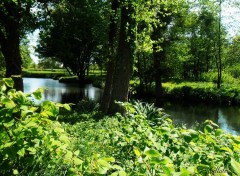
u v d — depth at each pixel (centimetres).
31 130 291
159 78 3909
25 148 301
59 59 6066
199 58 5822
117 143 418
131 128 396
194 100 3606
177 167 331
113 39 1930
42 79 7825
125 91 1527
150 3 1555
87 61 6172
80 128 820
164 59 3856
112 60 1883
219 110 2967
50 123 317
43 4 1728
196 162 320
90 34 2084
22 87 1656
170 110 2902
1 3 1507
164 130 333
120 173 251
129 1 1478
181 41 3934
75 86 5416
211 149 336
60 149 307
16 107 288
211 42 4425
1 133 294
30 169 329
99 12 1856
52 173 331
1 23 1650
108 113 1521
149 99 3697
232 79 4838
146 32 1622
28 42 2519
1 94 294
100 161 260
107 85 1862
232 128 2197
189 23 4000
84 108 1758
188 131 324
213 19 4300
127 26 1514
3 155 312
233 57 4478
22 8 1570
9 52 1630
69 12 1805
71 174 272
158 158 253
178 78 4797
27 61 3628
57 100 3219
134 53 1535
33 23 1700
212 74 5088
